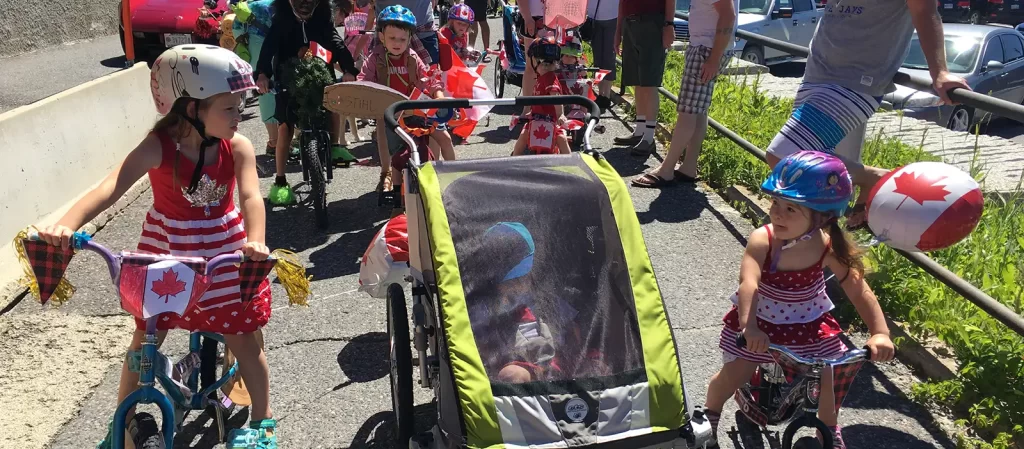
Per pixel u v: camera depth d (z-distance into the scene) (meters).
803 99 4.74
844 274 3.29
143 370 2.94
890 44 4.52
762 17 15.66
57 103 6.48
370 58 6.43
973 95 4.01
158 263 2.84
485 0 13.39
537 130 6.22
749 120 8.66
